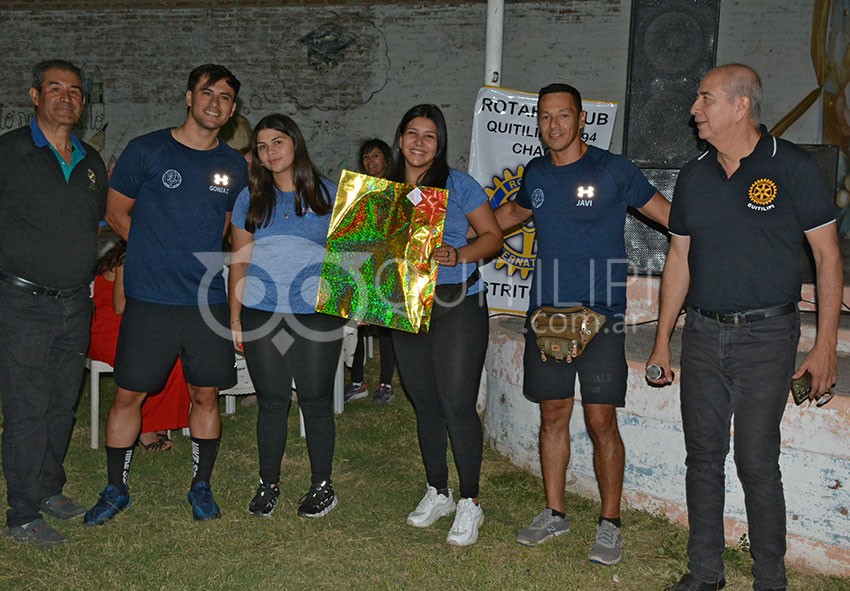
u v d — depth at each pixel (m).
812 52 9.83
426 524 3.76
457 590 3.14
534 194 3.42
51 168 3.31
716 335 2.96
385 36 10.43
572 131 3.27
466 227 3.50
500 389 4.75
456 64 10.34
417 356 3.60
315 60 10.59
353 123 10.62
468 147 10.41
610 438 3.41
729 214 2.89
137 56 10.83
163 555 3.38
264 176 3.53
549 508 3.65
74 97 3.30
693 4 5.43
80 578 3.16
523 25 10.13
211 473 4.10
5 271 3.30
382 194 3.41
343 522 3.80
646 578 3.29
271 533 3.64
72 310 3.47
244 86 10.74
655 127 5.55
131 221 3.55
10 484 3.42
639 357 4.16
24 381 3.36
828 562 3.38
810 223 2.80
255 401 5.95
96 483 4.24
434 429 3.77
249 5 10.59
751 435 2.93
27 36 10.95
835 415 3.30
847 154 10.48
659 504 3.86
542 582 3.22
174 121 10.87
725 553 3.50
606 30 9.95
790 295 2.89
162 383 3.64
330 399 3.81
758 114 2.86
